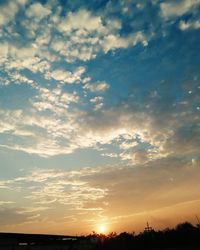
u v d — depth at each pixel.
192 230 54.53
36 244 31.73
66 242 36.81
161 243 52.97
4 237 28.69
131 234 53.03
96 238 44.09
